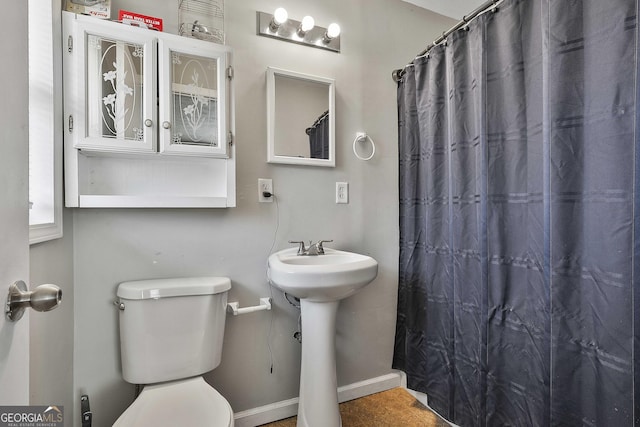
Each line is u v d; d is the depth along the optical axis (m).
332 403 1.41
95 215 1.29
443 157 1.61
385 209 1.92
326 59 1.74
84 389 1.26
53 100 1.04
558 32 1.03
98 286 1.29
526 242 1.21
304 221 1.70
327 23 1.75
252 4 1.56
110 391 1.30
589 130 0.98
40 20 1.01
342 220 1.80
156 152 1.22
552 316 1.06
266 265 1.60
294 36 1.64
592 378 0.97
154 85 1.20
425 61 1.71
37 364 0.91
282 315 1.63
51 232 1.00
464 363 1.44
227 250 1.52
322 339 1.41
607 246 0.94
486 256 1.32
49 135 1.03
